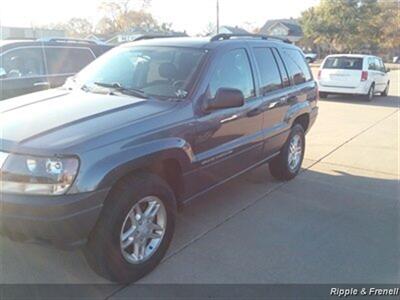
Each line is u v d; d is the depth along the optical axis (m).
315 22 60.59
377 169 6.64
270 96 5.02
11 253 3.60
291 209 4.85
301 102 5.87
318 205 5.01
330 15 59.34
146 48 4.45
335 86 15.91
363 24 58.19
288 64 5.68
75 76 4.59
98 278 3.31
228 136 4.23
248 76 4.64
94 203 2.86
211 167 4.02
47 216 2.73
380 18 59.78
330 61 16.16
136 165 3.13
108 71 4.33
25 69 7.03
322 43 63.16
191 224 4.36
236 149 4.36
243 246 3.92
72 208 2.77
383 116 12.12
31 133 2.95
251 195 5.29
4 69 6.66
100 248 3.02
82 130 3.01
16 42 6.98
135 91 3.90
